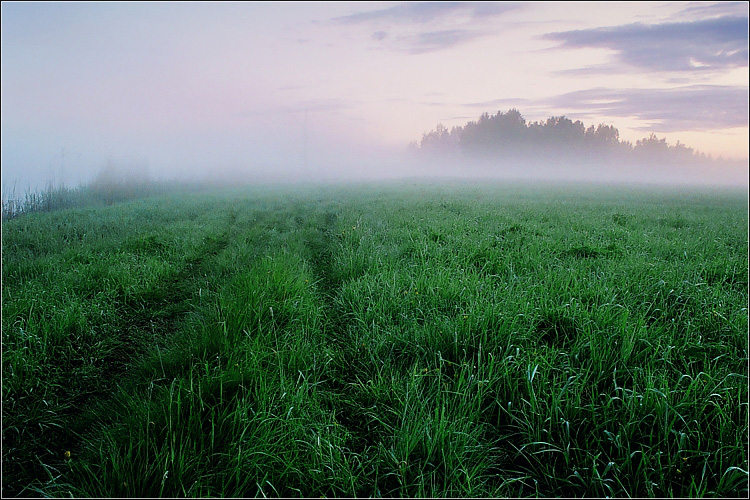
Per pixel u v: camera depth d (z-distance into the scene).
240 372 3.38
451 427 2.88
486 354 3.88
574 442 2.92
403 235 9.34
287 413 2.99
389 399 3.41
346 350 4.39
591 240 9.02
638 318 4.48
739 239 9.53
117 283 6.23
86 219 12.83
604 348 3.75
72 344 4.47
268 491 2.57
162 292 6.43
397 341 4.28
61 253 8.12
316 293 6.07
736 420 3.05
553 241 8.72
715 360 3.74
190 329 4.67
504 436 3.06
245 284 5.54
